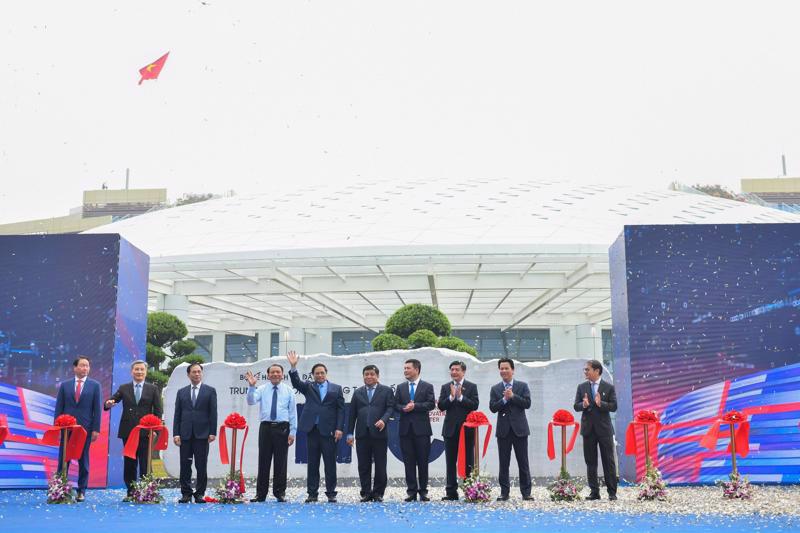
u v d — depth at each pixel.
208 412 7.90
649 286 9.65
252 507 7.20
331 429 7.88
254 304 25.38
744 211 25.38
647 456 7.86
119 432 8.08
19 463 9.36
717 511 6.71
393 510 6.88
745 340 9.48
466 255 18.36
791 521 5.99
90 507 7.20
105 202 75.56
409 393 8.04
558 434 10.41
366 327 30.09
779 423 9.24
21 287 9.83
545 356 31.45
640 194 26.02
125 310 10.16
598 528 5.64
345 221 21.59
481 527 5.70
